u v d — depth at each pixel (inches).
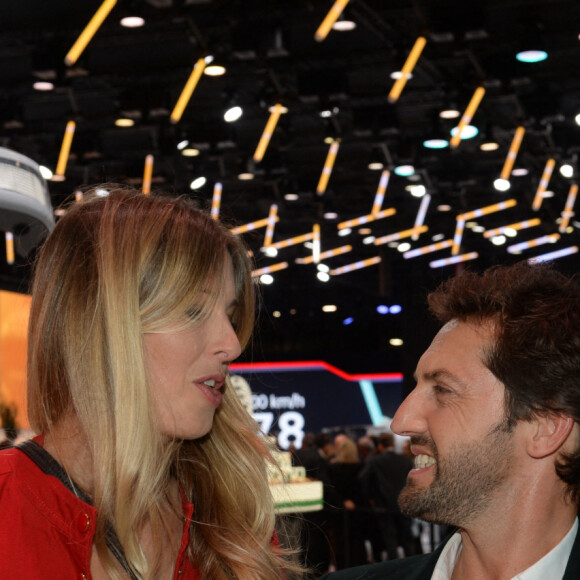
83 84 331.6
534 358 47.9
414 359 517.7
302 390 721.0
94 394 51.2
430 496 50.1
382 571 54.7
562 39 299.7
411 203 521.3
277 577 60.8
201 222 55.0
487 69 301.0
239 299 58.4
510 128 388.8
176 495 58.2
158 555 53.4
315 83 314.7
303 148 434.0
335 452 384.2
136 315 51.3
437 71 317.4
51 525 49.2
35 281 54.4
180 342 52.3
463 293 51.1
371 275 717.3
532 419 48.3
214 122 379.6
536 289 50.2
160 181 423.2
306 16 282.8
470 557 51.4
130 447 50.6
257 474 61.9
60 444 52.4
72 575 48.8
